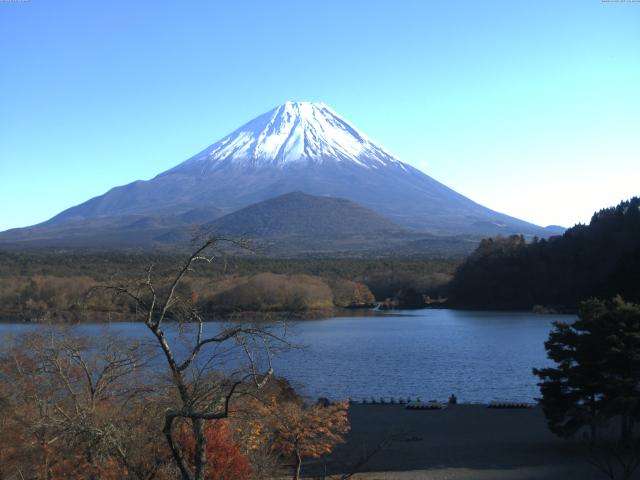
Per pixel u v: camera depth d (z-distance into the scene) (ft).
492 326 377.91
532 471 106.93
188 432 67.77
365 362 242.99
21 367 77.51
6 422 71.26
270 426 88.53
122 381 76.79
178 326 64.08
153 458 64.03
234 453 71.87
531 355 264.11
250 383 61.82
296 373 216.13
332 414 120.67
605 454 112.88
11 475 70.08
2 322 229.25
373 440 131.13
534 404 171.22
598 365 117.50
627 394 113.60
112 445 61.00
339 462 113.39
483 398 184.96
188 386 59.72
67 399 73.92
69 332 85.20
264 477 79.56
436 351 275.59
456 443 128.16
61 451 66.74
